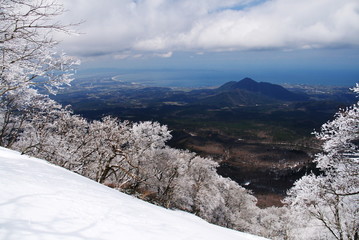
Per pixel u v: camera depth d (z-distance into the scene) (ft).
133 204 28.48
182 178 122.52
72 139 89.20
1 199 16.25
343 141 40.22
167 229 21.66
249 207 195.21
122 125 86.38
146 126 104.63
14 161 29.14
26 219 14.82
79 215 18.19
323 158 42.55
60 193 21.65
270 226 174.81
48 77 34.53
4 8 24.67
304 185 45.65
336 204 43.80
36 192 19.70
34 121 81.25
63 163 76.02
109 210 21.71
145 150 100.99
